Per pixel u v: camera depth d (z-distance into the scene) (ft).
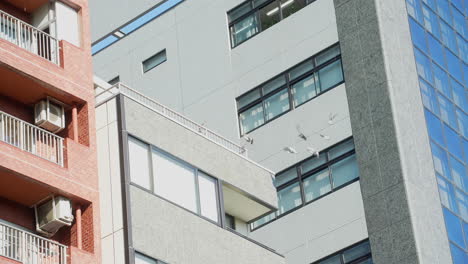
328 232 179.83
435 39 198.70
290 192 186.91
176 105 208.64
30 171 125.70
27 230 128.36
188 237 135.33
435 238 172.45
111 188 132.16
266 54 199.72
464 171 187.52
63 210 127.65
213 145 146.30
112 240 129.29
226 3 210.38
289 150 180.34
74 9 142.61
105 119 136.46
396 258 170.19
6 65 129.39
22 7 141.08
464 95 198.70
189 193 138.82
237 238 142.31
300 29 196.95
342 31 190.60
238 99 200.13
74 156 131.03
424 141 181.78
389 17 189.47
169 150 139.03
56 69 134.72
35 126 130.31
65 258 124.47
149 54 218.38
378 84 182.70
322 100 188.85
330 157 184.44
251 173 150.41
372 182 177.37
